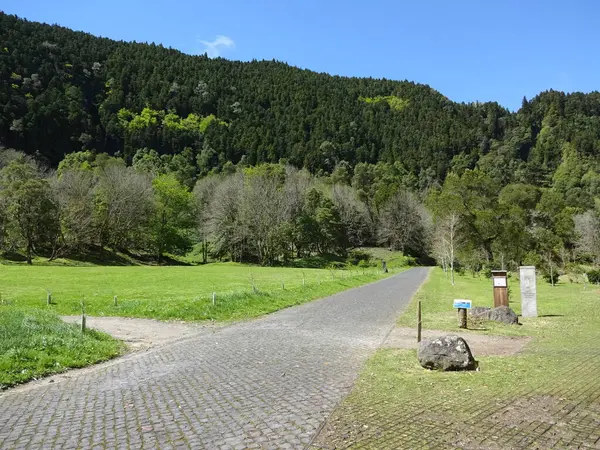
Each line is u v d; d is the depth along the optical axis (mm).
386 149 175250
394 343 12055
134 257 79375
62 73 167125
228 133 167750
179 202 81312
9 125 122938
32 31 178750
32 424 6262
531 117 190750
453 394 7230
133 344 12781
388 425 5879
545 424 5785
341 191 111312
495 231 60125
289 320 17016
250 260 83250
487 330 14109
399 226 101875
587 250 64812
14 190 59594
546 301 24719
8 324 12664
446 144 177125
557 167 152750
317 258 90812
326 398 7180
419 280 44719
